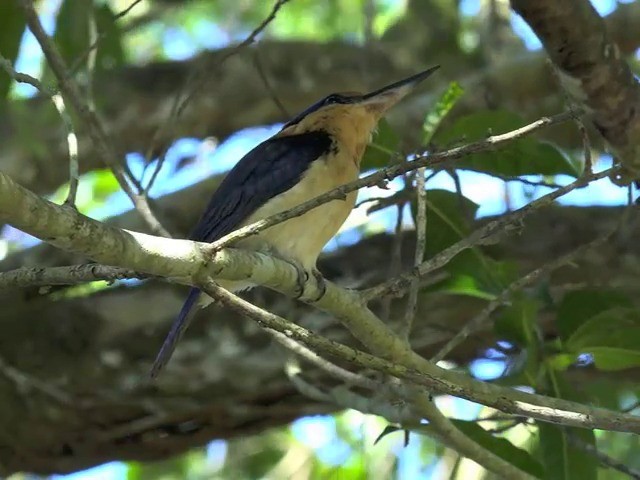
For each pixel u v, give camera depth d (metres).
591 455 8.55
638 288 10.95
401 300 11.01
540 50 13.68
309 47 15.16
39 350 11.09
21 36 10.98
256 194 9.05
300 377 10.34
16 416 10.98
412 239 11.58
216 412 11.11
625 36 13.91
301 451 14.08
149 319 11.23
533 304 8.81
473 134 9.05
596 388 11.15
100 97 13.41
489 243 7.74
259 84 14.85
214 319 11.20
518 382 8.86
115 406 11.05
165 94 14.62
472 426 8.61
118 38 11.70
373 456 13.11
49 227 5.51
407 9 15.62
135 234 5.93
